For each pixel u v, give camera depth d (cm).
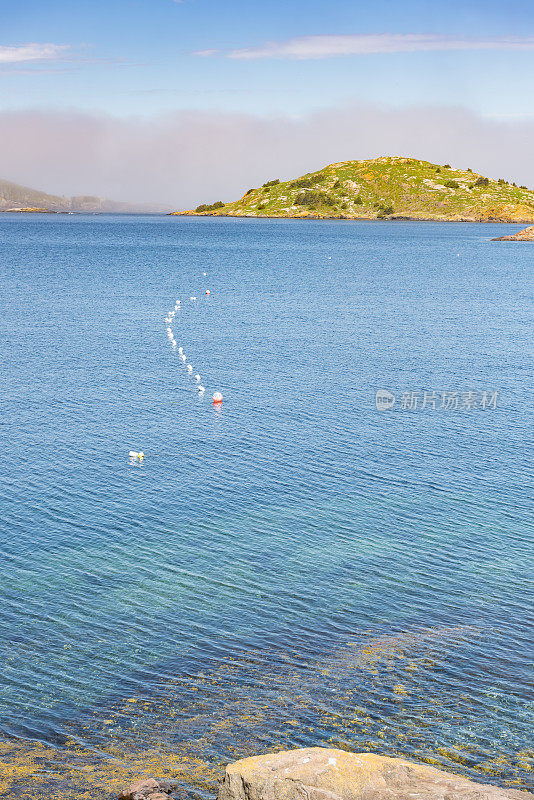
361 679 2786
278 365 7662
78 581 3453
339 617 3216
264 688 2728
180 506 4284
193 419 5847
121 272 16525
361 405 6325
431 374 7406
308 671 2833
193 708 2612
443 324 10325
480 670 2856
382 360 7962
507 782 2294
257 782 1961
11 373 7094
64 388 6625
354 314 11025
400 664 2886
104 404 6181
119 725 2523
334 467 4922
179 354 8056
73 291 12988
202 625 3131
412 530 4059
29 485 4497
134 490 4478
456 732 2516
